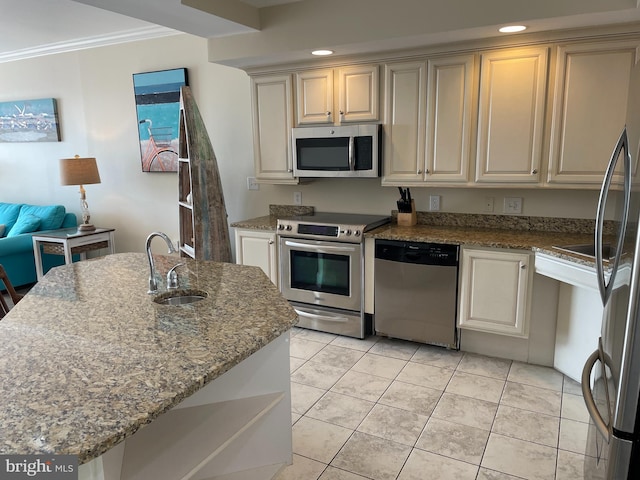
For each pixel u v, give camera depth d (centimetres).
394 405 269
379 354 336
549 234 323
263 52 332
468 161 320
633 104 142
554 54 285
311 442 236
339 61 346
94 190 533
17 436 102
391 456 225
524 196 336
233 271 244
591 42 273
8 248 471
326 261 361
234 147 444
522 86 295
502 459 221
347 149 352
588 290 276
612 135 278
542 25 265
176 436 146
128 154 500
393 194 386
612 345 139
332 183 409
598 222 162
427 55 317
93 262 269
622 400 120
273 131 386
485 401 272
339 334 370
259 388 176
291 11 318
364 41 300
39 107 542
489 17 264
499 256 299
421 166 335
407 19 285
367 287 351
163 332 159
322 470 216
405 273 331
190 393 123
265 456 180
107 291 209
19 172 587
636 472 122
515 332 305
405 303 336
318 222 361
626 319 119
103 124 509
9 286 246
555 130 292
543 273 283
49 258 516
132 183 505
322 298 369
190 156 387
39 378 127
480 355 333
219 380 165
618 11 239
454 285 318
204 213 393
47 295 203
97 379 127
